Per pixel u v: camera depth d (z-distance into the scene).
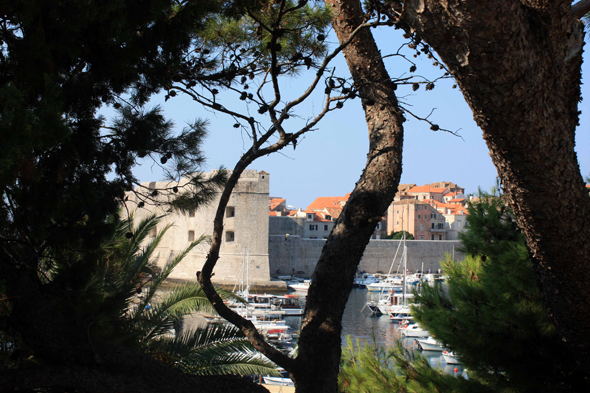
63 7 3.60
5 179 2.70
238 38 4.92
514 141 2.83
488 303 6.91
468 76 2.57
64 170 4.00
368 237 3.52
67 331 3.32
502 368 6.86
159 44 4.44
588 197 3.24
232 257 59.16
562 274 3.67
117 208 4.68
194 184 5.23
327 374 3.25
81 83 4.21
